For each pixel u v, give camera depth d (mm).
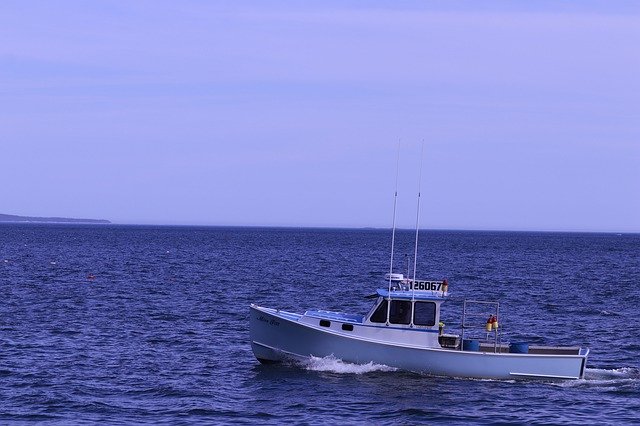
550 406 38531
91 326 60906
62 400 38500
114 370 45094
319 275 117875
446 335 43969
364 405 38156
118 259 149125
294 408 37656
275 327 44250
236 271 122938
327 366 43594
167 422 35281
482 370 42500
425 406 38031
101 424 34875
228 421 35594
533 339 59438
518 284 107562
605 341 59031
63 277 105375
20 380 42250
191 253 178375
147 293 86438
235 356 49438
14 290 87125
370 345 42969
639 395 40812
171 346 52812
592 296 92438
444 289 43656
